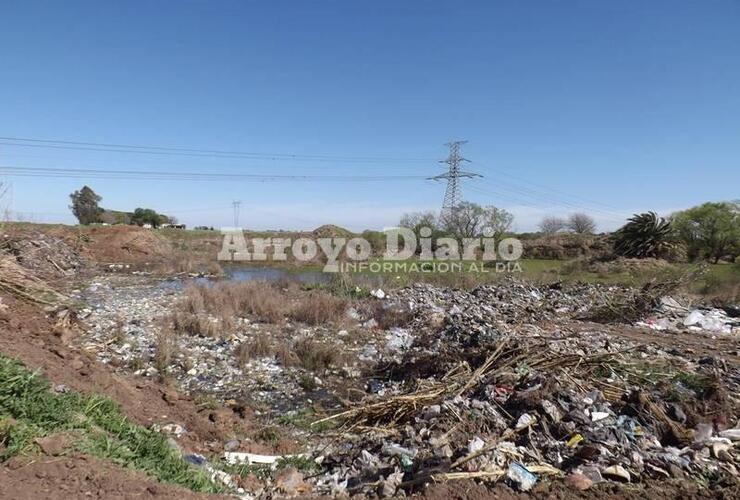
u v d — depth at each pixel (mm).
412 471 5246
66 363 7195
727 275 21719
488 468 5137
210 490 4598
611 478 4996
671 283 18219
